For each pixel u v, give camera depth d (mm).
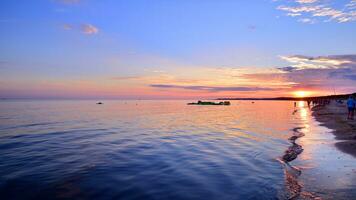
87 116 46094
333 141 16312
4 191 8234
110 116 46469
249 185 8664
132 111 65875
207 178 9500
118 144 17078
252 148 15297
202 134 22141
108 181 9219
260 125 29719
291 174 9734
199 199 7543
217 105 128750
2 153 14102
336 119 32000
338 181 8711
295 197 7445
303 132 21641
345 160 11477
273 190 8125
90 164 11633
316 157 12250
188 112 62094
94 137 20406
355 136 17719
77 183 8992
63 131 24344
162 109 80188
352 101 29688
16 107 86062
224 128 26875
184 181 9172
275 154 13477
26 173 10195
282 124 30578
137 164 11625
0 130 24781
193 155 13508
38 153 14117
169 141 18312
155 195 7891
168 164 11617
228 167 11008
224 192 8070
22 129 25750
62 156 13328
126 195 7902
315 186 8297
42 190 8344
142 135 21609
